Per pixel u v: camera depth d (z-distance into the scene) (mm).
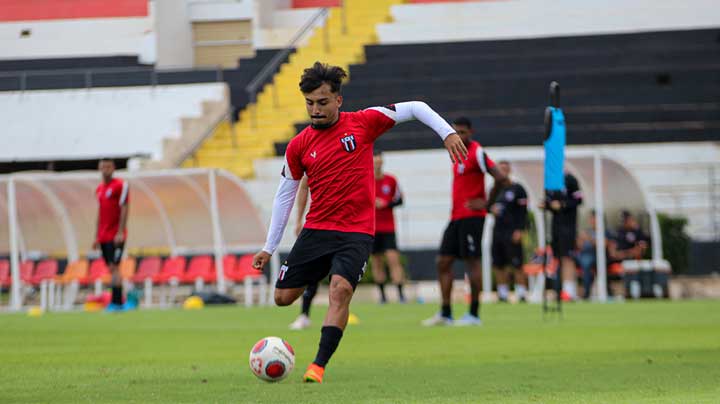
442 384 21766
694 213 95562
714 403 18203
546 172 45125
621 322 44969
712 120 98250
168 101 104812
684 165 96312
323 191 21297
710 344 32469
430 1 120438
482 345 32906
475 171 41688
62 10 127562
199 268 77000
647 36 109062
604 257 73188
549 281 73188
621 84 102750
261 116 106062
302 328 42812
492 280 82500
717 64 104750
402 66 106688
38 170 107312
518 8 114438
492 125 99188
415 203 97188
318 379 21234
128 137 104500
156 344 35281
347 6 121188
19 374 24984
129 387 21812
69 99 105375
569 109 100062
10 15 127750
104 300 73750
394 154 98125
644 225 78875
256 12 122688
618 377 22969
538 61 105688
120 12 127062
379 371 24781
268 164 98000
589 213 78500
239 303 78875
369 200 21469
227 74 112500
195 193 75125
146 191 75312
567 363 26547
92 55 124750
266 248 22188
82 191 76562
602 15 113312
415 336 37375
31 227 79625
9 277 78625
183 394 20328
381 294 70062
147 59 124562
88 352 32031
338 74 21203
